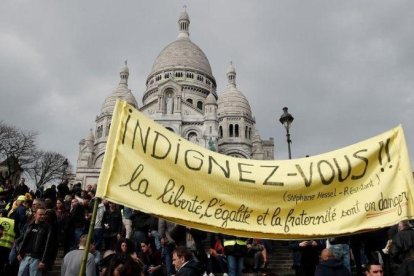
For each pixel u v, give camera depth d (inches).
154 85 2982.3
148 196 186.5
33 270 292.7
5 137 1934.1
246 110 2689.5
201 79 3053.6
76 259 251.0
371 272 217.6
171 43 3344.0
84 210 442.9
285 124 678.5
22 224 419.2
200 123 2316.7
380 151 204.4
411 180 195.6
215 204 193.5
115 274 178.5
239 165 202.5
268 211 195.9
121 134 192.7
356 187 200.2
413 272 216.4
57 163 2315.5
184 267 210.8
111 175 183.3
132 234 418.0
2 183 982.4
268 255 464.4
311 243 323.0
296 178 201.6
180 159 196.9
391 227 308.2
